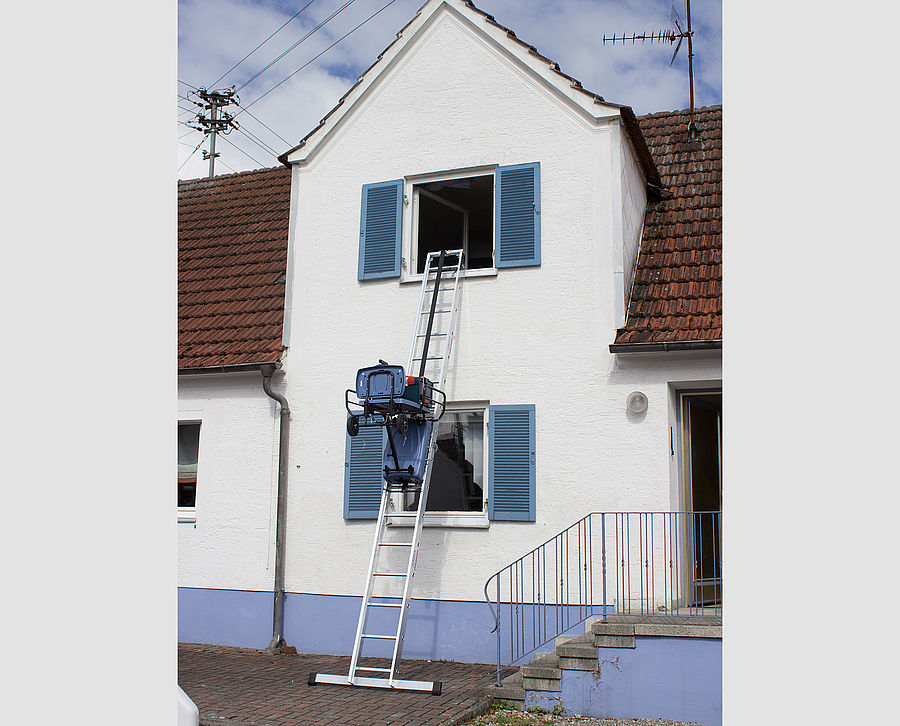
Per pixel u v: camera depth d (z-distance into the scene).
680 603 9.69
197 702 8.28
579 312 10.61
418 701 8.38
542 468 10.42
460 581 10.57
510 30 11.52
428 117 11.78
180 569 12.01
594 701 8.30
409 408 9.85
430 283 11.34
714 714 7.95
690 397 10.45
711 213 11.81
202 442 12.18
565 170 11.00
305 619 11.28
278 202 15.73
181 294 13.80
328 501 11.42
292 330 11.98
